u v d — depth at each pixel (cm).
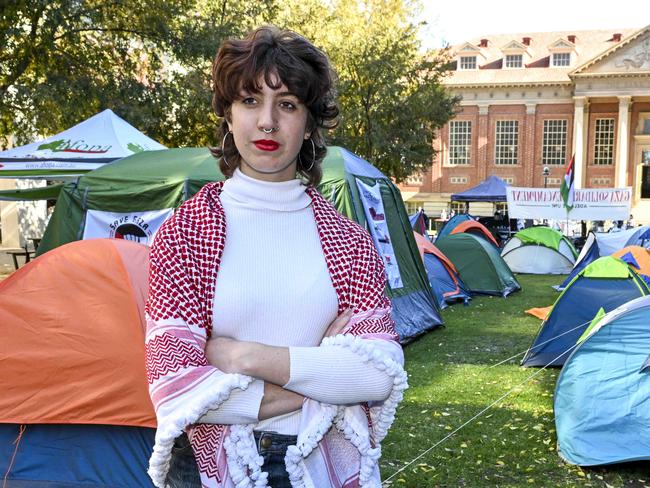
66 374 338
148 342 128
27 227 2212
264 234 137
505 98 4356
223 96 140
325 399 129
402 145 2314
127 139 964
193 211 136
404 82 2431
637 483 383
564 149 4281
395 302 770
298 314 133
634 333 420
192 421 120
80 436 346
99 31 1489
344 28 2303
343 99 2289
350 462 141
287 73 134
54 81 1298
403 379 135
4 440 346
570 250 1670
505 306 1085
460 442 446
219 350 128
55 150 930
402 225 855
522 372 642
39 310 344
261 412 127
